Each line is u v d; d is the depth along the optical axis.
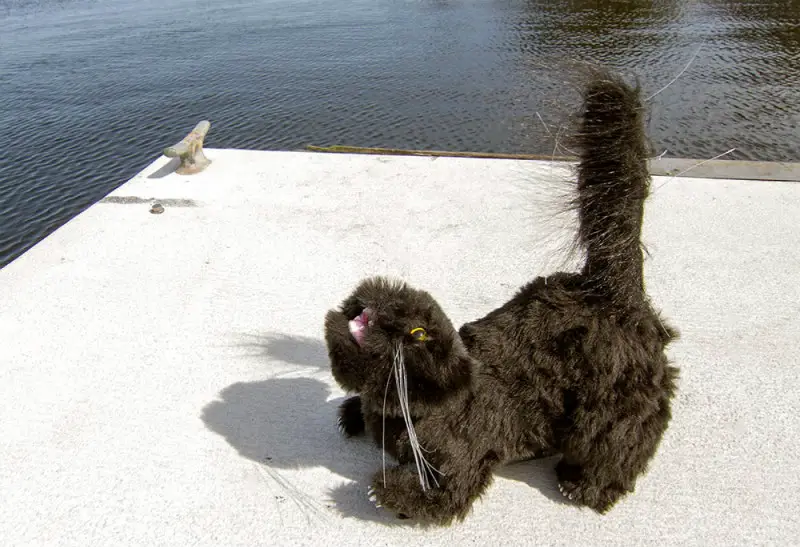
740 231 0.92
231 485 0.55
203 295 0.83
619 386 0.46
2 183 1.89
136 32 4.05
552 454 0.54
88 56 3.43
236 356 0.72
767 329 0.73
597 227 0.45
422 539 0.50
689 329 0.73
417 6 4.41
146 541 0.51
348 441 0.60
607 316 0.46
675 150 1.93
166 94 2.72
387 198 1.06
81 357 0.72
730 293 0.79
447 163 1.17
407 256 0.89
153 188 1.12
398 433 0.47
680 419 0.61
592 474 0.50
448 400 0.42
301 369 0.70
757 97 2.31
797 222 0.93
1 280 0.87
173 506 0.54
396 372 0.40
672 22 3.39
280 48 3.44
